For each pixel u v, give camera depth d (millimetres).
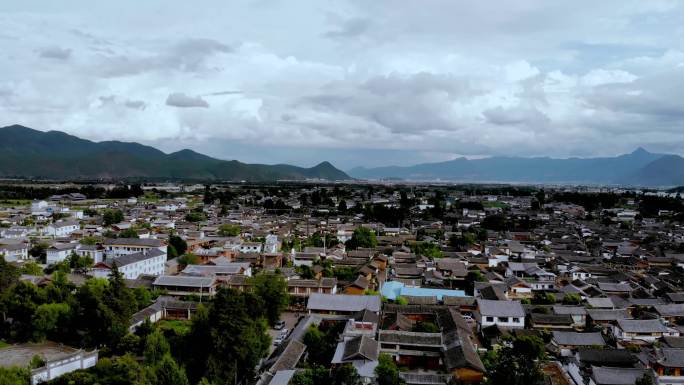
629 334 91688
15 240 171750
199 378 72562
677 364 74125
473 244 193375
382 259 157125
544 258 165375
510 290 123438
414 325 91812
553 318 99125
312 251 165125
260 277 112250
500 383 67500
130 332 89062
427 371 76625
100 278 109062
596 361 77875
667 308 105062
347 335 80750
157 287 114562
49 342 89438
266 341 80875
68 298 97438
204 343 76500
